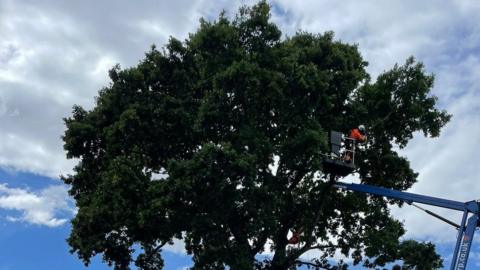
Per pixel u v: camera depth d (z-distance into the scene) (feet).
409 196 82.53
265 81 81.35
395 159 96.17
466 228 76.43
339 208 99.81
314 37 92.48
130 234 83.61
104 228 82.89
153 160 92.58
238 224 85.66
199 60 90.17
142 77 91.30
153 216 78.64
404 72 91.81
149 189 79.05
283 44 88.63
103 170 92.84
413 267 92.02
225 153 75.56
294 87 83.05
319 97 83.76
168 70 92.12
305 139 80.02
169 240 89.35
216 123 85.30
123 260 87.10
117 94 91.61
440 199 80.64
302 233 97.25
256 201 81.76
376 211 100.01
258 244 90.74
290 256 92.89
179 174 77.10
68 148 92.07
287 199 91.97
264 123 87.20
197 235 84.58
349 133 90.94
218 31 84.38
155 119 88.89
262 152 81.15
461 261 75.00
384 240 92.63
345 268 97.86
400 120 93.91
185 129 88.63
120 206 80.38
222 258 83.05
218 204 79.71
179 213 80.53
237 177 77.71
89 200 89.61
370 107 92.63
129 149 90.74
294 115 84.84
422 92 91.30
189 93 91.50
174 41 91.91
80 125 91.71
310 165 82.38
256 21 85.56
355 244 98.32
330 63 88.53
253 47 86.17
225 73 80.12
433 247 91.97
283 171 88.79
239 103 83.87
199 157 75.97
